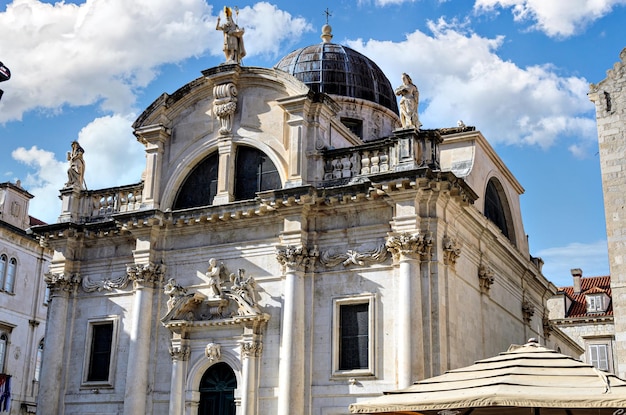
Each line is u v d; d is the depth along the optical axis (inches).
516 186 1501.0
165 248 1266.0
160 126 1299.2
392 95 1635.1
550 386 602.9
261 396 1117.1
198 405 1172.5
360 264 1111.0
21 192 1931.6
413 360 1018.1
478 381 641.0
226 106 1261.1
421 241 1063.6
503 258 1352.1
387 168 1135.0
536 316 1547.7
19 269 1872.5
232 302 1181.7
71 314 1320.1
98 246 1337.4
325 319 1113.4
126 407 1190.3
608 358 2133.4
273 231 1188.5
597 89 1227.9
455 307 1101.7
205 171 1291.8
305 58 1600.6
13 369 1819.6
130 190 1343.5
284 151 1206.3
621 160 1181.1
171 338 1213.7
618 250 1149.1
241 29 1300.4
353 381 1067.3
